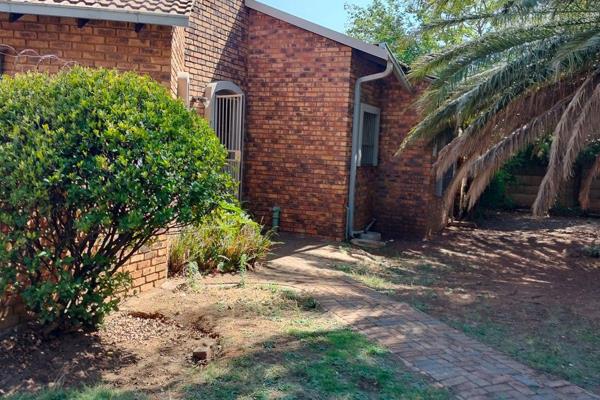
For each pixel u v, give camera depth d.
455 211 16.72
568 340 5.80
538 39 9.53
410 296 7.41
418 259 10.99
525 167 19.28
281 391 4.02
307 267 8.98
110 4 7.74
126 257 5.04
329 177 11.70
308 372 4.34
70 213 4.55
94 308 5.06
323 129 11.66
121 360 4.76
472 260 11.22
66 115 4.45
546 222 17.34
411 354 4.97
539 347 5.54
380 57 11.05
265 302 6.32
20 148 4.29
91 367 4.57
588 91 8.78
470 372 4.65
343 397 3.96
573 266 10.88
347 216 11.89
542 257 11.84
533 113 10.05
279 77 11.95
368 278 8.54
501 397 4.19
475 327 6.09
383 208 13.58
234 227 8.60
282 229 12.12
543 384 4.53
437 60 10.41
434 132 10.95
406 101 13.10
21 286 4.61
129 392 4.07
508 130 10.08
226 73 11.39
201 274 7.73
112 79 4.84
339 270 9.05
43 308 4.64
